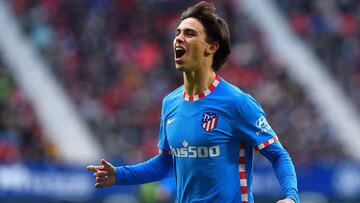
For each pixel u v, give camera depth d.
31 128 53.38
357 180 43.59
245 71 67.50
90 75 65.06
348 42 75.75
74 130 58.66
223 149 15.23
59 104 62.62
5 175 42.47
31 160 45.62
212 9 15.66
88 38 71.06
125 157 45.62
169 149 16.42
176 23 74.69
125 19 74.31
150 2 77.19
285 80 66.88
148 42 71.25
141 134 55.06
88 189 42.41
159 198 40.59
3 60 69.75
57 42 71.38
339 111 66.81
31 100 62.75
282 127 57.34
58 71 67.25
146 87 62.75
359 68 72.56
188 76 15.57
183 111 15.60
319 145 55.03
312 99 67.62
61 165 42.66
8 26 75.69
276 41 78.19
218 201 15.16
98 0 76.19
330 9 80.31
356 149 60.34
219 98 15.38
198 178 15.29
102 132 57.06
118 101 60.75
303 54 75.88
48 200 42.50
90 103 61.19
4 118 53.12
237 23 77.44
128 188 41.53
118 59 67.50
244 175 15.40
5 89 59.03
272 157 15.38
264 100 61.66
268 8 83.31
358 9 80.31
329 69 73.44
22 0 78.06
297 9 82.31
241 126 15.27
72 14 74.88
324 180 43.88
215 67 15.83
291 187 14.87
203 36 15.52
